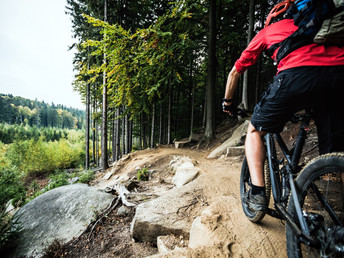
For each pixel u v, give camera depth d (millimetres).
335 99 1153
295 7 1169
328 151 1249
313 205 1237
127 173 9367
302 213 1170
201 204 3303
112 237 3816
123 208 4602
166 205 3416
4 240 4578
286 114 1295
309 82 1112
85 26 15516
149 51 9438
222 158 7309
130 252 3178
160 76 10938
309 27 1044
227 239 1914
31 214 5527
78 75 17875
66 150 26422
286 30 1243
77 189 6125
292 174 1360
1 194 11781
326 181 1105
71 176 15734
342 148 1217
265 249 1780
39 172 22281
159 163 9148
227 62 19703
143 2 14070
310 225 1095
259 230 2008
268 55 1443
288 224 1265
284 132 6203
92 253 3543
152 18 15023
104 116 14023
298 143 1366
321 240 1002
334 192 1078
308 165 1213
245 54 1513
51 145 26656
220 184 3885
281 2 1328
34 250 4289
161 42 9445
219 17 13430
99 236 3996
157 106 23141
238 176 4273
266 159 1763
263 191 1625
